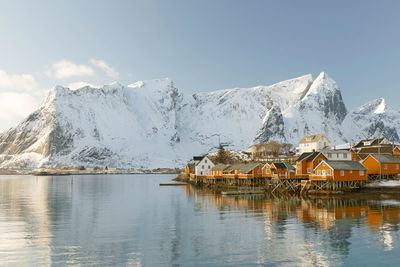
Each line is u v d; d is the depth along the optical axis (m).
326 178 67.69
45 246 29.75
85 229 37.03
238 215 44.72
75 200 69.38
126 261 25.53
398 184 67.19
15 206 59.03
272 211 47.44
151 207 56.00
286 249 27.69
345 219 39.53
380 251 26.73
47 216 46.78
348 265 23.89
